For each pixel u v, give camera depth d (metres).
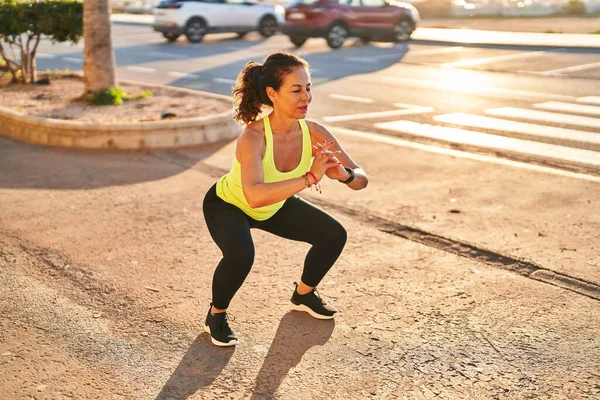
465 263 5.42
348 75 15.84
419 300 4.77
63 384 3.75
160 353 4.08
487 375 3.84
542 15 39.66
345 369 3.90
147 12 43.97
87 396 3.64
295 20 21.80
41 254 5.57
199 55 20.17
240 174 3.90
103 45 11.09
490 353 4.07
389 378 3.81
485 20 36.19
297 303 4.54
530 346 4.15
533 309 4.63
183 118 9.87
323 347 4.14
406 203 6.88
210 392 3.68
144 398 3.62
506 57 18.80
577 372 3.86
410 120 10.95
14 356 4.04
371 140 9.62
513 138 9.69
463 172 8.01
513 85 14.21
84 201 6.92
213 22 24.12
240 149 3.78
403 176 7.85
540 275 5.18
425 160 8.55
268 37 25.66
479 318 4.50
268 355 4.05
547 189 7.33
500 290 4.93
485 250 5.66
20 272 5.23
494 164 8.34
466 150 9.07
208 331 4.21
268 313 4.59
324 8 21.44
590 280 5.07
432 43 22.91
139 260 5.48
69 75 14.17
